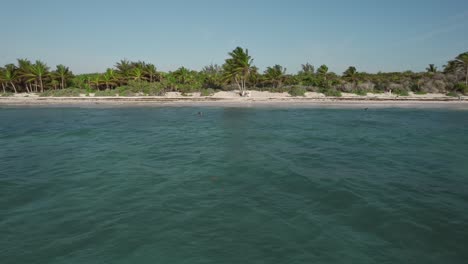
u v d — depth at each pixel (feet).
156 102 167.94
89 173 42.60
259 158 51.19
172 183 38.06
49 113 124.16
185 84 222.48
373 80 223.30
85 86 221.46
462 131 78.43
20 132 79.56
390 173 42.45
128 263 20.93
